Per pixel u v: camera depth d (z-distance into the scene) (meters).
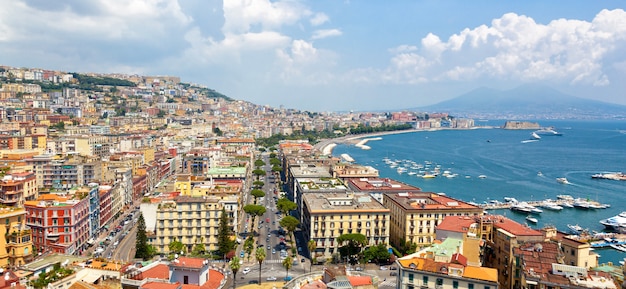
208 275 162.50
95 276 157.75
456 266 157.25
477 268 156.88
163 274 162.75
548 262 166.12
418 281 160.38
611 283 149.25
